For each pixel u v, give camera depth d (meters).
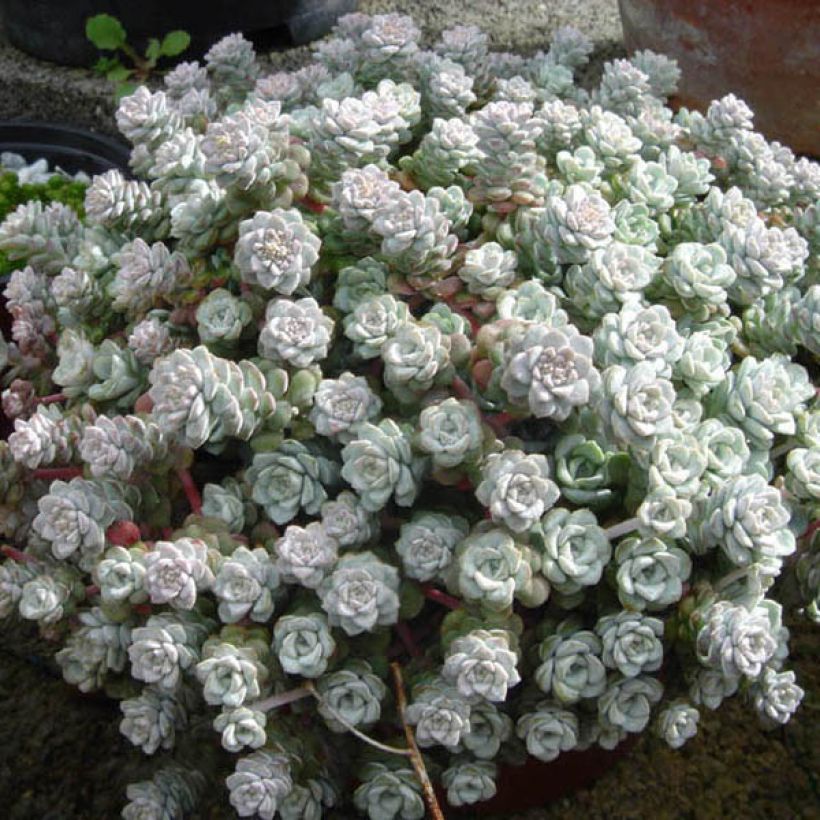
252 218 0.28
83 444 0.25
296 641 0.24
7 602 0.27
